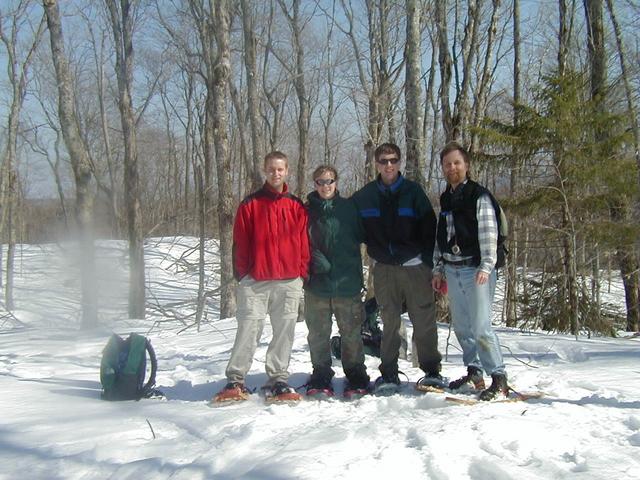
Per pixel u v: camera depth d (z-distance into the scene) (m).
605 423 3.72
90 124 34.00
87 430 4.01
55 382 5.75
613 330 10.59
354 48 18.17
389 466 3.11
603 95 11.67
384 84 16.73
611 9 12.19
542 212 11.25
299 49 19.34
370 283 8.52
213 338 9.30
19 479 3.25
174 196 41.09
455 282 4.60
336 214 4.81
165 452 3.54
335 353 5.75
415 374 5.52
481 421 3.70
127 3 15.69
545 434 3.51
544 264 11.44
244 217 4.79
